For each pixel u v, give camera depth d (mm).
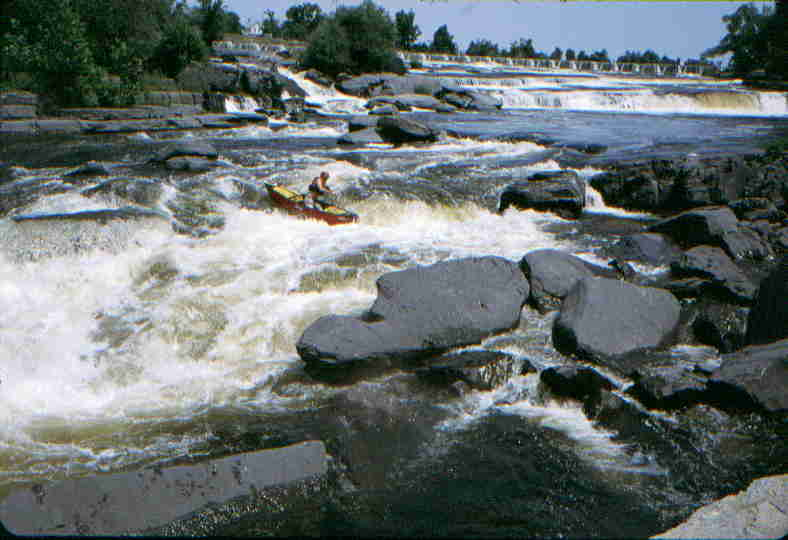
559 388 6715
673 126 27625
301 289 9430
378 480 5434
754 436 5914
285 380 7297
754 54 56938
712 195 13430
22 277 9492
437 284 8453
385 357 7262
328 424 6328
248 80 33406
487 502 5125
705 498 5133
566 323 7777
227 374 7488
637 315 7977
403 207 13602
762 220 12344
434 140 22562
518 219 13422
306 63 44031
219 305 8883
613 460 5688
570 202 13586
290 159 18516
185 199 13555
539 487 5320
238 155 19203
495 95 38875
